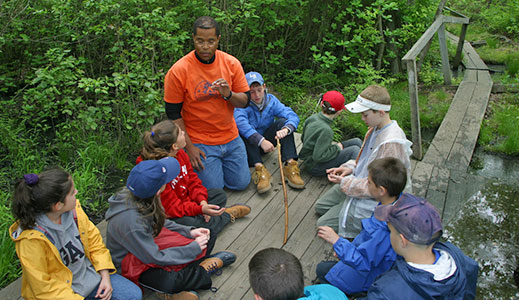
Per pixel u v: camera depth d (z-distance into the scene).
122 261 2.59
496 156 5.19
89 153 4.63
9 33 5.39
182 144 2.98
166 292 2.53
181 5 5.98
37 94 4.46
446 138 5.19
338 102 3.69
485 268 3.19
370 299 2.04
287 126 3.90
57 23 5.46
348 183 3.02
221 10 6.31
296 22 7.07
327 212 3.32
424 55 7.26
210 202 3.32
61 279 2.25
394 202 2.29
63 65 4.48
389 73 7.56
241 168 3.75
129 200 2.46
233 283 2.80
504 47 8.91
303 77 6.86
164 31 5.41
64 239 2.26
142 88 5.18
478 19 10.52
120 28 4.99
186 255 2.57
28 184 2.06
